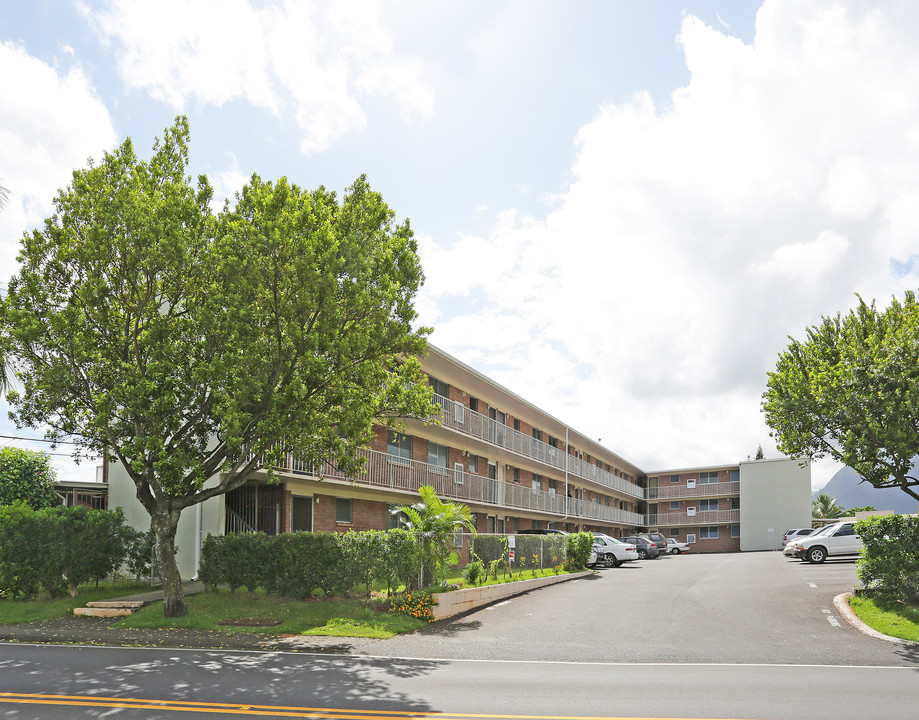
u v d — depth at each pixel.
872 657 11.66
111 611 16.30
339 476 23.94
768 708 8.17
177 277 15.15
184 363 15.05
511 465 40.38
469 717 7.68
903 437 14.54
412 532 17.67
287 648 12.56
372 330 14.95
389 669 10.59
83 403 15.45
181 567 21.31
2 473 22.39
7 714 7.66
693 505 68.75
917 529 16.38
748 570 28.17
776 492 62.22
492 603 19.20
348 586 17.25
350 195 15.35
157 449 14.00
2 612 16.61
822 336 18.03
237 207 15.23
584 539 29.45
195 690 8.90
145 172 15.70
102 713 7.69
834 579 22.75
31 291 14.90
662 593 20.72
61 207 15.40
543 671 10.58
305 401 14.74
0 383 15.27
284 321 14.67
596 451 57.78
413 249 16.06
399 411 17.22
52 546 18.19
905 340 14.83
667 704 8.37
